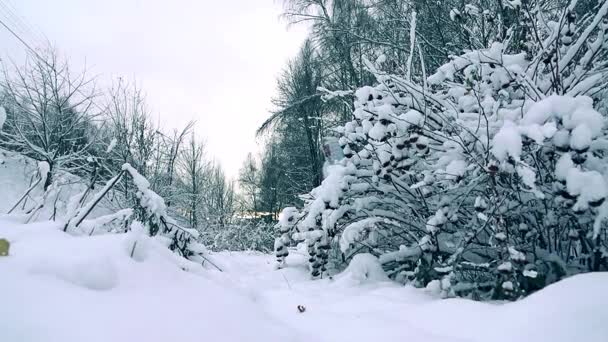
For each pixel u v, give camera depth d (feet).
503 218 10.39
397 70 16.31
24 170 39.93
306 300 10.76
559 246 10.96
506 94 11.98
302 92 59.82
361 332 7.61
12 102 39.01
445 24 30.76
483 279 11.14
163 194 46.93
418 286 11.85
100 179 37.86
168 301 6.24
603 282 6.50
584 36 11.44
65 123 41.47
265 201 88.38
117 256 7.13
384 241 15.61
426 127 11.97
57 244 7.31
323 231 14.71
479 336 6.63
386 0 37.06
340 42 45.50
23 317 4.42
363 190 14.62
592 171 8.27
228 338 5.70
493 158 9.66
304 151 69.51
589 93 11.48
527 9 11.95
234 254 28.14
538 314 6.32
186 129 52.54
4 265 5.72
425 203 13.33
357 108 13.21
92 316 4.92
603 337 5.34
